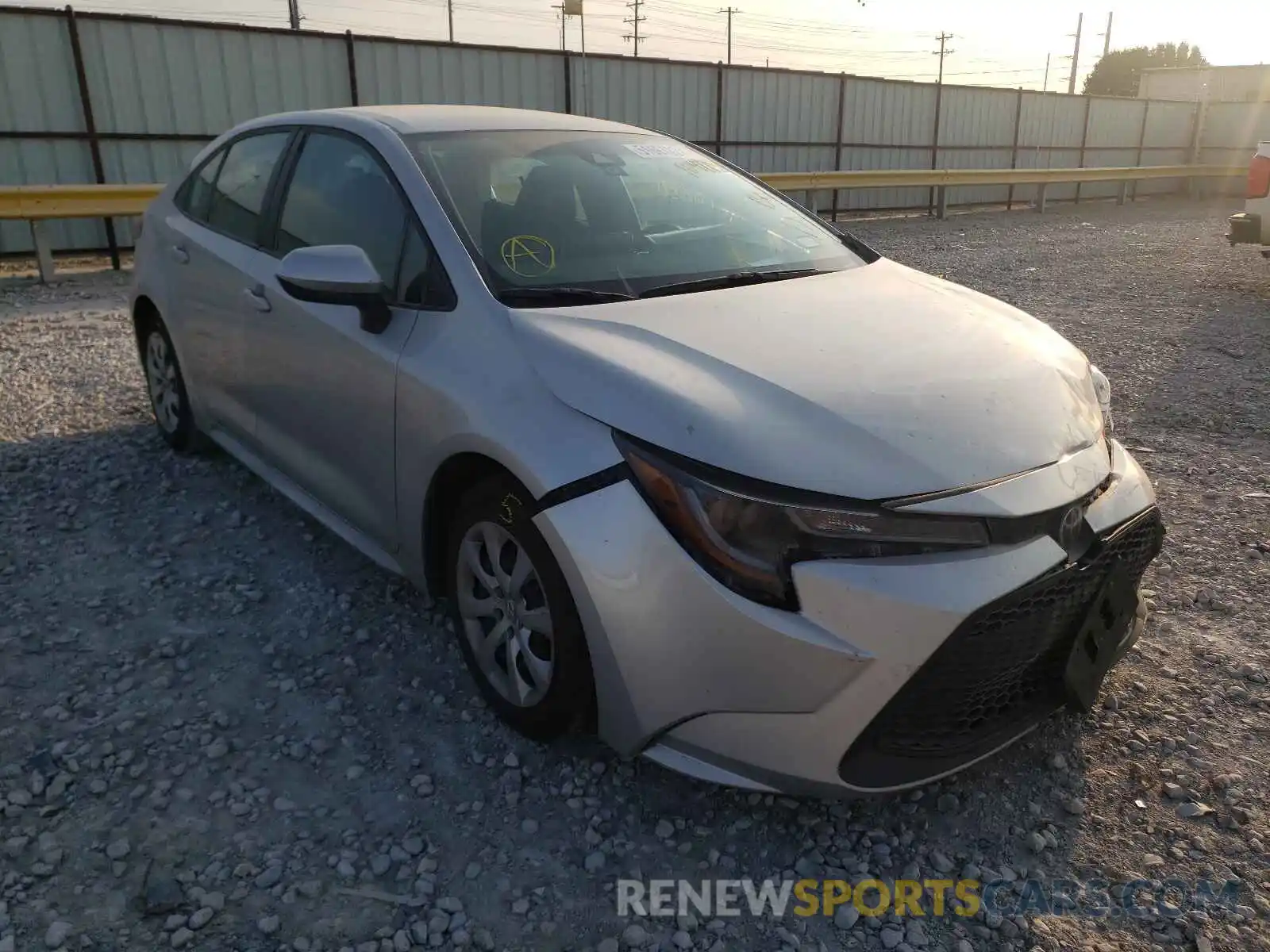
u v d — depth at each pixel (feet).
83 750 8.71
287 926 7.01
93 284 31.91
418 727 9.20
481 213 10.00
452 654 10.35
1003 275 35.81
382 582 11.75
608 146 12.05
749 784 7.41
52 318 25.55
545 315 8.86
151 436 16.38
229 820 7.98
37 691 9.56
